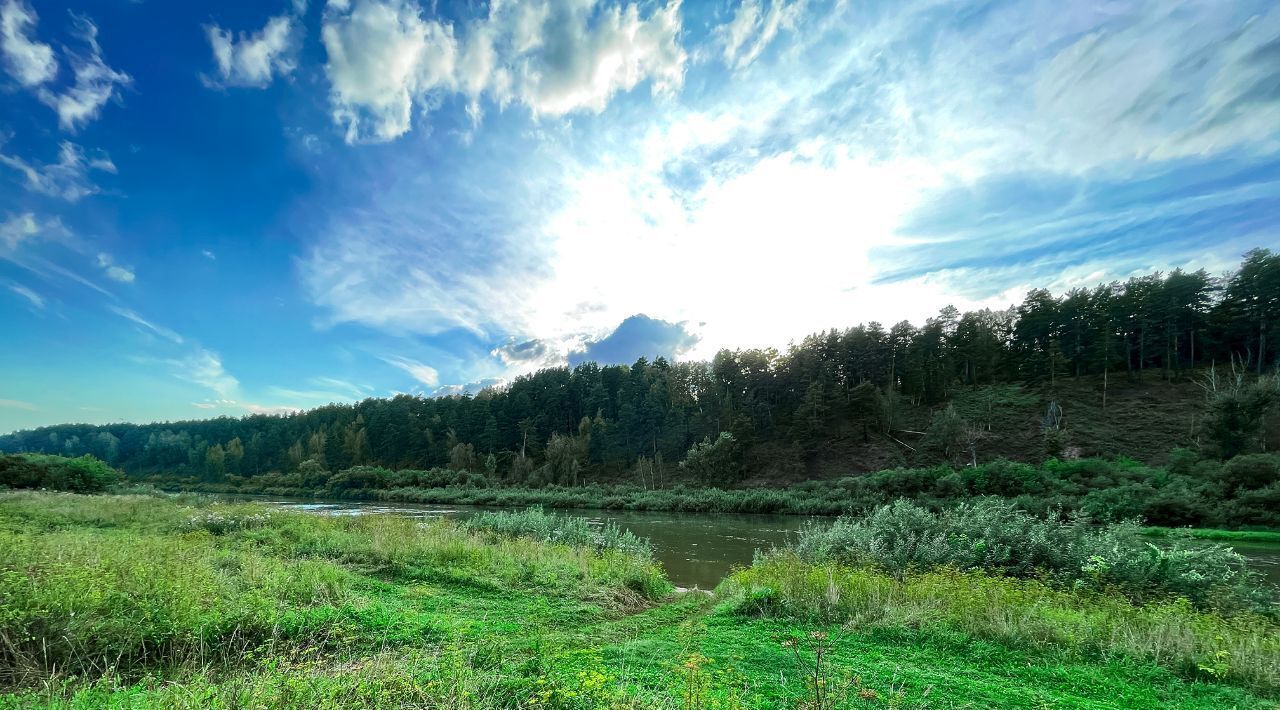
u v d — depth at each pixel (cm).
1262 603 973
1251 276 5984
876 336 7494
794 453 6166
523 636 738
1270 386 4050
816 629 795
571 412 9131
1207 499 3114
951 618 796
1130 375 6369
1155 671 641
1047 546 1163
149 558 808
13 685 458
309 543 1337
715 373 7919
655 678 570
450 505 5459
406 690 438
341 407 11262
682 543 2553
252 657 551
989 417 6141
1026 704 542
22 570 646
